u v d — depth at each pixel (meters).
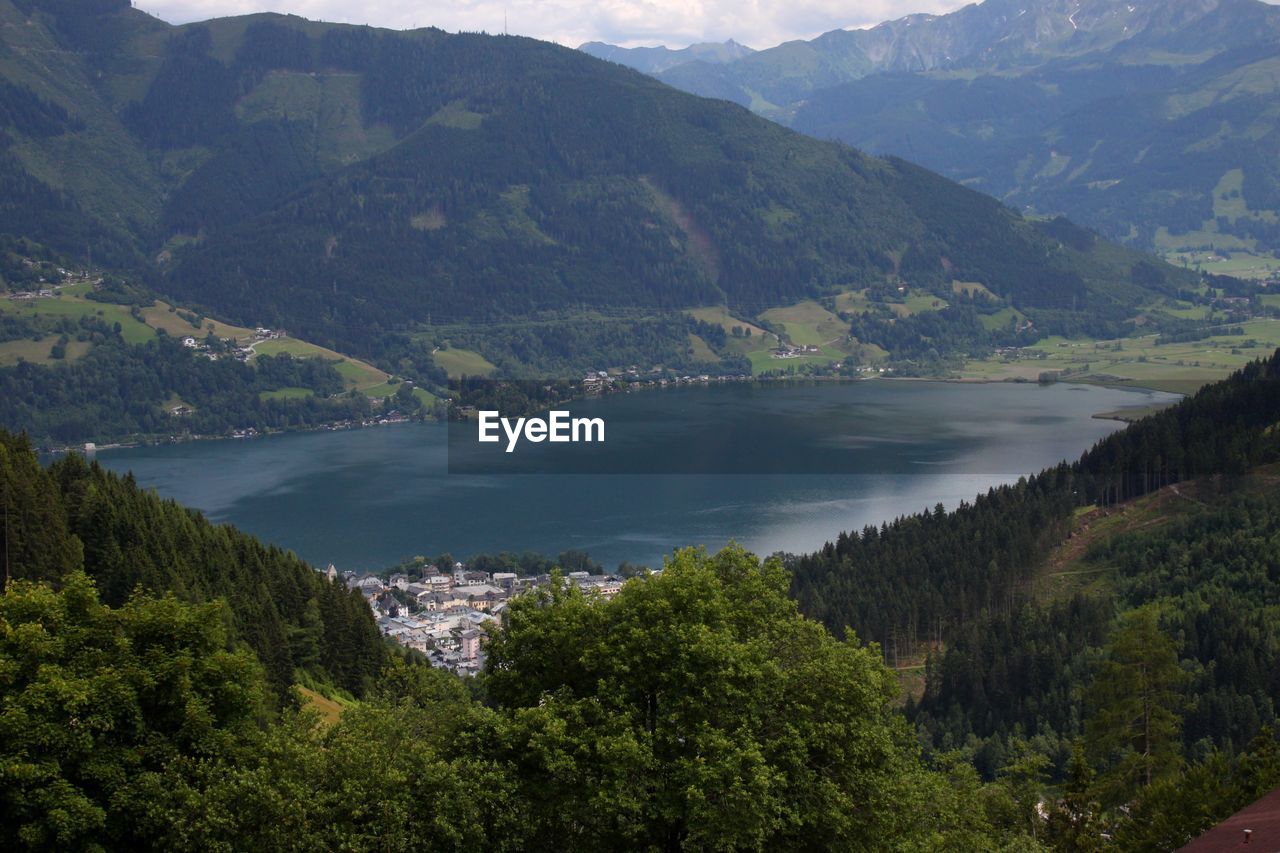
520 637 63.22
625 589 64.88
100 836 53.31
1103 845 75.88
